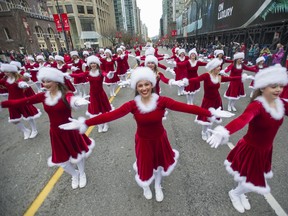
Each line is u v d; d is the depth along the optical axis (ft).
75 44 178.50
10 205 9.29
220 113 7.23
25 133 16.15
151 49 25.63
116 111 7.29
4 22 85.20
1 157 13.62
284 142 13.06
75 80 26.58
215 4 67.82
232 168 7.92
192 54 21.43
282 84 6.04
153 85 7.40
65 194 9.75
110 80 25.76
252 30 44.50
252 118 6.24
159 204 8.80
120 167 11.59
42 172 11.64
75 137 9.12
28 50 85.10
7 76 14.66
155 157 8.06
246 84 29.27
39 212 8.79
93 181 10.52
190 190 9.48
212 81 12.59
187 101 21.34
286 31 32.86
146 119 7.25
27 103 8.79
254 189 7.13
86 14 170.19
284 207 8.22
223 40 64.13
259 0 39.65
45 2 126.82
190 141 14.08
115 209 8.69
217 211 8.25
